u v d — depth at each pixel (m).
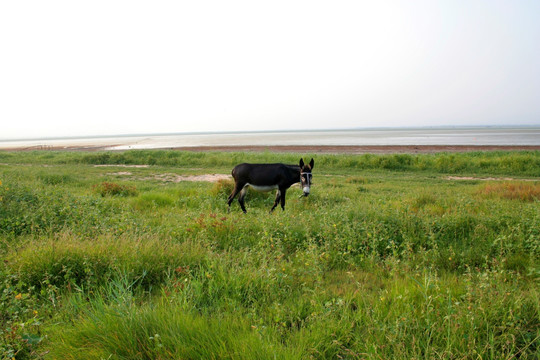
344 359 2.96
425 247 6.11
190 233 6.51
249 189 12.11
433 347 2.82
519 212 7.67
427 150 43.06
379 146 52.41
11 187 8.06
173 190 13.17
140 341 2.96
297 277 4.74
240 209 10.34
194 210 9.55
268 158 27.62
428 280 4.02
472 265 5.28
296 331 3.27
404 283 4.36
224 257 5.05
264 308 3.81
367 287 4.53
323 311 3.53
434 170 22.72
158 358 2.74
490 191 12.60
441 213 8.64
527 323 3.36
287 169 10.06
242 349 2.81
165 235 6.45
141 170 23.03
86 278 4.40
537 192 11.49
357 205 8.91
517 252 5.52
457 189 14.52
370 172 22.39
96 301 3.63
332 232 6.48
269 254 5.30
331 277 4.92
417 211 8.66
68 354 2.84
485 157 25.98
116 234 6.13
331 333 3.18
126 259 4.75
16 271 4.32
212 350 2.81
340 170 23.39
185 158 28.45
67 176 15.95
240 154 30.50
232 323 3.29
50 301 3.92
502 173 21.23
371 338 3.08
